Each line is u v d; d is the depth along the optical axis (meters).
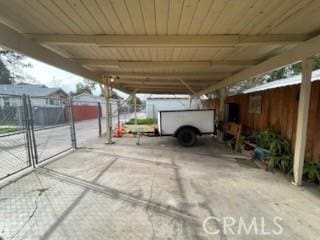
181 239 2.43
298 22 3.11
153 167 5.21
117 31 3.54
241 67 6.31
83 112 22.84
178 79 9.19
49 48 4.47
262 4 2.55
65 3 2.55
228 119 8.76
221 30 3.45
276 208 3.14
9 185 3.99
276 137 5.51
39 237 2.46
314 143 4.40
